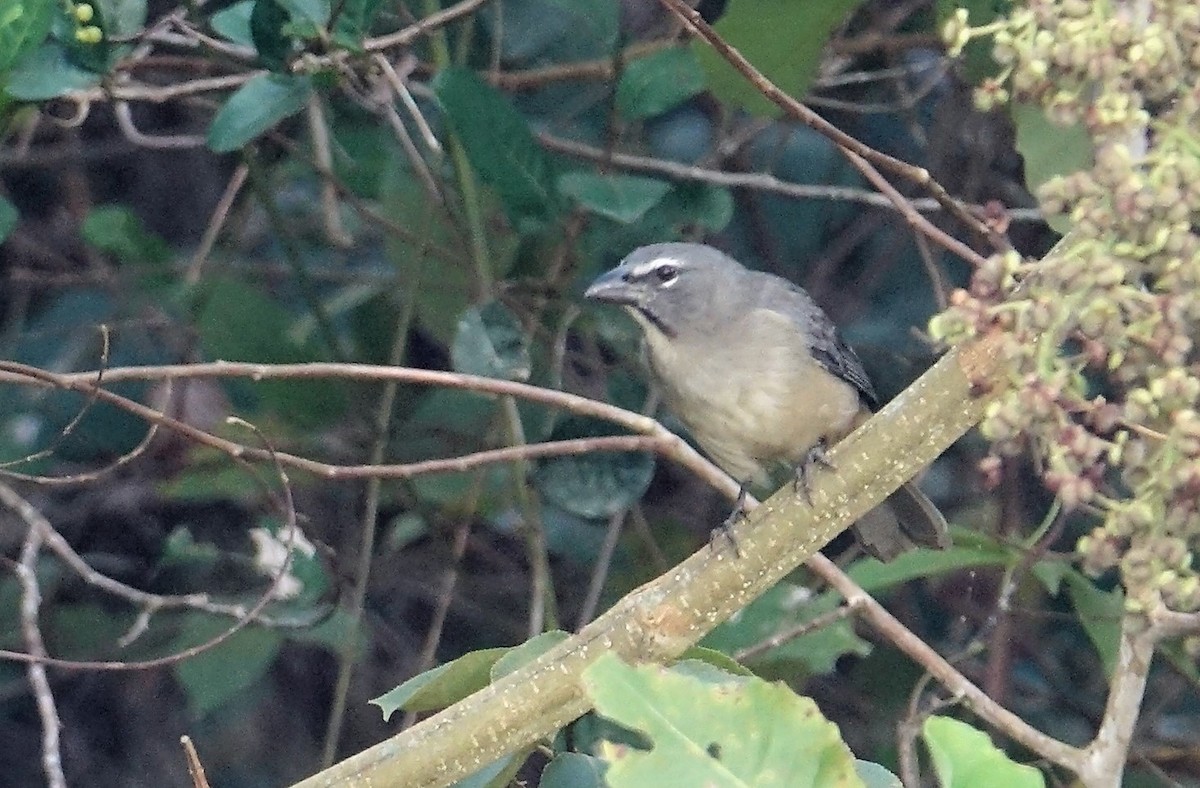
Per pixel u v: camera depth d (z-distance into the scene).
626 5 11.84
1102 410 4.71
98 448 11.80
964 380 5.75
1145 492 4.72
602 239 10.45
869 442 5.93
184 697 12.60
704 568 6.15
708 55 8.98
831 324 9.51
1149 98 4.97
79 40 8.55
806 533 6.05
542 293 10.52
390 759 6.02
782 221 12.59
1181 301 4.56
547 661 6.07
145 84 11.43
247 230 12.53
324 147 10.77
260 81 8.81
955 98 11.62
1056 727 11.31
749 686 5.04
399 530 11.62
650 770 4.95
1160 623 5.79
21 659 8.37
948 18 9.66
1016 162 11.67
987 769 4.90
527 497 10.27
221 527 11.94
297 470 11.05
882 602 11.59
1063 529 10.14
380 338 11.43
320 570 10.47
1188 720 11.41
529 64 11.95
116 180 12.90
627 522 11.77
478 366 9.66
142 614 9.52
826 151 12.48
